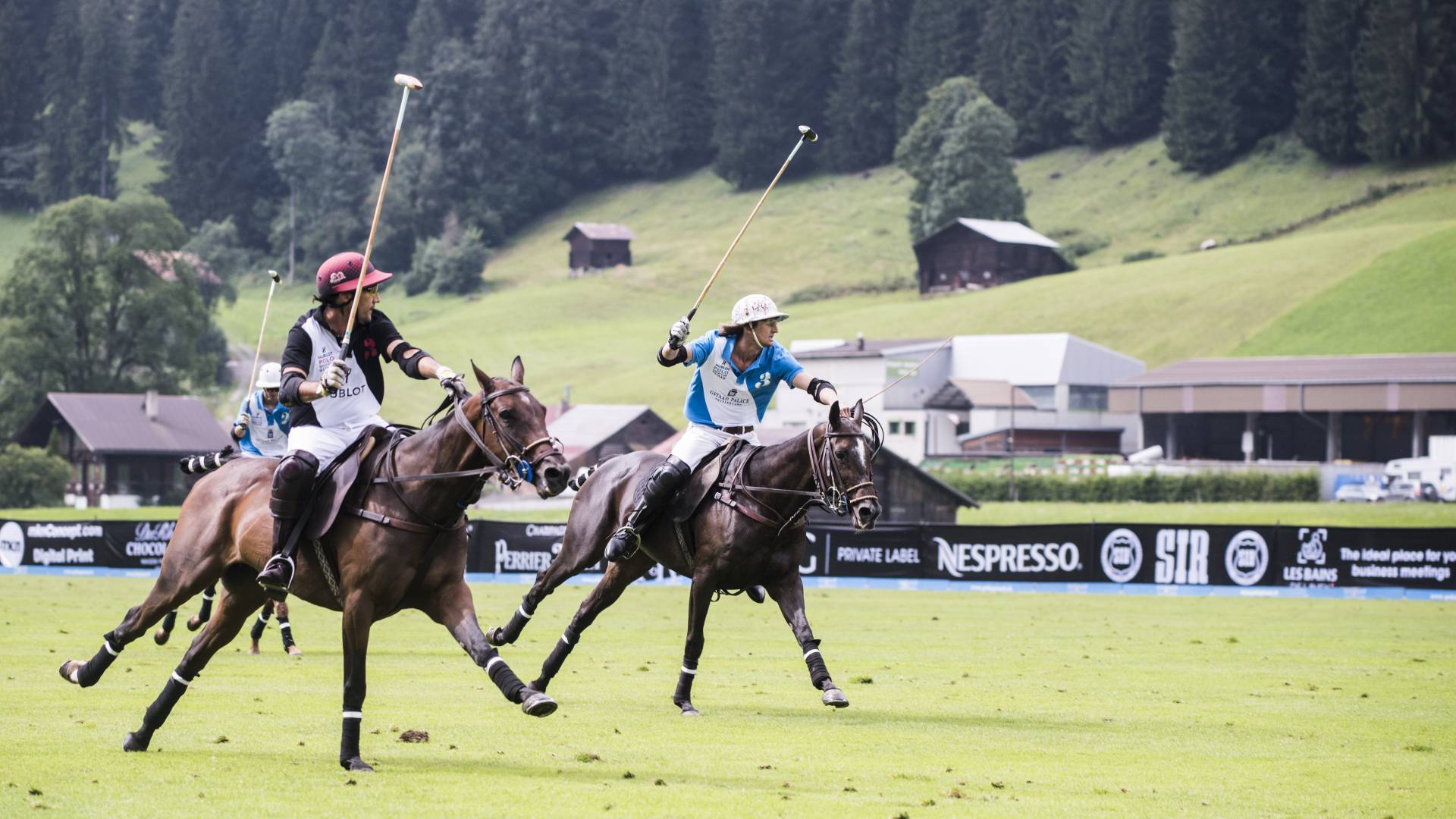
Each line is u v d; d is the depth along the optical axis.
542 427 6.82
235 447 11.66
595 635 15.85
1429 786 6.94
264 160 145.50
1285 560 23.48
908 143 119.81
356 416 7.41
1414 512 47.09
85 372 73.06
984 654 13.89
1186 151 118.81
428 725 8.66
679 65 149.12
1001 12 135.25
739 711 9.47
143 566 26.52
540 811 6.05
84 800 6.18
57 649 13.14
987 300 94.25
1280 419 68.69
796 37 142.38
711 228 130.50
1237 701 10.26
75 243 72.62
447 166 139.00
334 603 7.36
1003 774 7.21
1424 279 76.56
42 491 55.62
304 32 154.62
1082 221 115.31
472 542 26.50
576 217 142.00
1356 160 112.94
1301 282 82.44
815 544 25.58
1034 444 66.00
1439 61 108.75
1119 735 8.59
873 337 89.50
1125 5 127.81
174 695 7.52
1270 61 120.56
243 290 125.12
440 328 108.25
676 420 76.12
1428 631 17.06
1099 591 24.11
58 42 136.88
